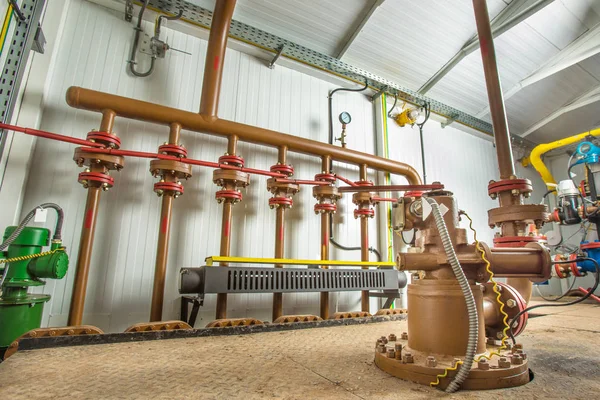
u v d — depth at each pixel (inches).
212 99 69.0
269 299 76.3
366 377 27.7
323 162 83.4
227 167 66.3
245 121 82.9
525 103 136.6
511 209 65.7
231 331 50.7
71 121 63.4
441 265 30.8
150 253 65.6
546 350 40.3
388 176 101.6
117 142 58.9
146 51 73.9
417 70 110.7
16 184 54.7
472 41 103.1
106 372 29.2
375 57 103.4
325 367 31.0
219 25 69.3
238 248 75.0
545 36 106.4
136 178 67.2
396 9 89.9
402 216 33.4
